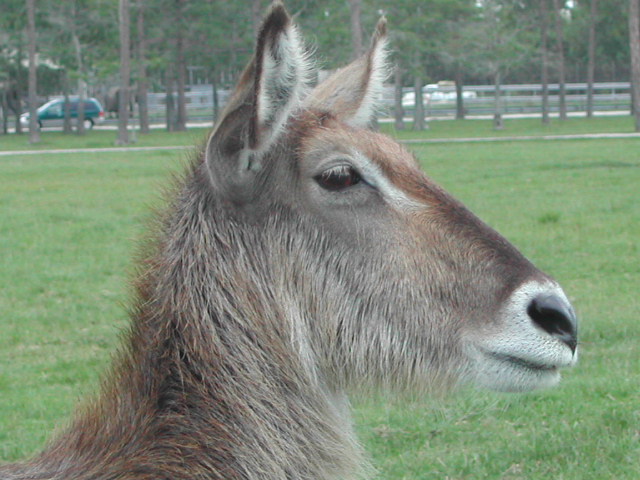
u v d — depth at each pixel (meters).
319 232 5.84
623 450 10.06
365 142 5.93
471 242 5.80
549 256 21.47
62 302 18.30
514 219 26.72
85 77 85.69
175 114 104.94
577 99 114.88
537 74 138.00
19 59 94.19
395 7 82.31
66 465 5.34
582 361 13.33
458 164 45.19
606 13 112.38
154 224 6.11
